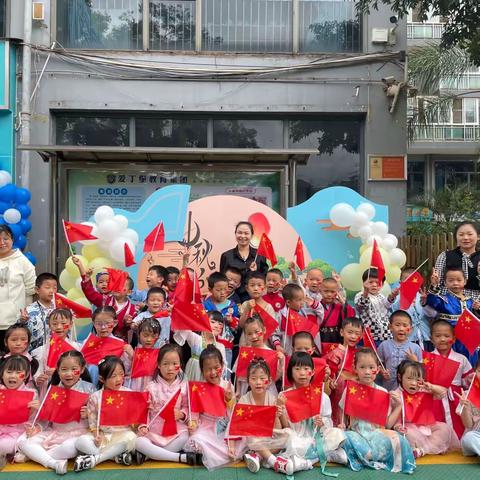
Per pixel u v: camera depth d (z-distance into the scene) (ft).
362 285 20.01
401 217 28.35
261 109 28.04
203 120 28.37
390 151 28.32
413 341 17.66
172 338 16.66
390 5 28.27
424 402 14.55
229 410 14.69
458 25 26.84
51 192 24.70
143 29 28.12
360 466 13.61
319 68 28.17
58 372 14.24
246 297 19.03
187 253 19.94
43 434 13.92
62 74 27.32
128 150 22.66
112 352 15.75
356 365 14.66
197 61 27.96
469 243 17.39
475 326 15.39
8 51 26.35
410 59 34.76
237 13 28.55
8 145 26.53
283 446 13.71
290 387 14.79
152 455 13.73
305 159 25.31
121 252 19.54
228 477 12.95
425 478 13.04
